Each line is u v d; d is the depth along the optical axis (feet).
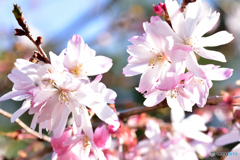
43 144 1.24
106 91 0.80
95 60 0.84
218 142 0.94
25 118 1.32
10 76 0.79
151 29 0.80
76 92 0.80
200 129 1.10
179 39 0.81
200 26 0.82
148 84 0.82
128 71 0.83
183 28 0.81
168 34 0.80
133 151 1.07
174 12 0.81
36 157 1.04
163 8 0.83
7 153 1.27
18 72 0.79
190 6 0.82
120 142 1.00
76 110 0.80
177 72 0.78
